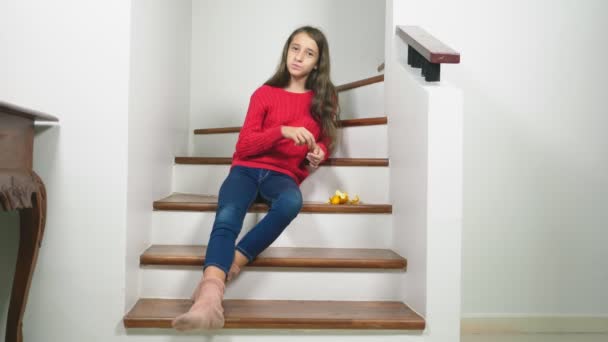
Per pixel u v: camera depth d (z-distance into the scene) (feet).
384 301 4.69
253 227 4.69
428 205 4.10
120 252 4.07
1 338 4.09
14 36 4.01
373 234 5.24
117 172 4.08
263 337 4.10
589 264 6.02
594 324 5.98
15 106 3.19
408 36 5.09
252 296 4.61
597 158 6.02
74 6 4.05
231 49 8.26
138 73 4.42
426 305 4.10
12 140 3.43
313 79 5.74
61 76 4.04
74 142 4.06
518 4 5.98
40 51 4.02
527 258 6.01
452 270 4.10
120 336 4.07
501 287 6.00
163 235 5.12
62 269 4.05
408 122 4.81
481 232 5.99
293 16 8.35
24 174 3.57
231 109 8.26
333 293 4.66
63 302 4.05
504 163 6.01
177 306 4.36
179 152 6.91
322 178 5.72
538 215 6.02
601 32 6.03
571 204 6.02
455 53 4.30
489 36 5.96
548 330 5.98
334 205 5.17
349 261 4.58
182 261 4.52
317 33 5.64
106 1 4.07
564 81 6.02
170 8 6.06
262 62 8.32
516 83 5.99
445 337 4.10
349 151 6.29
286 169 5.23
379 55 8.47
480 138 5.99
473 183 5.99
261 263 4.52
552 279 6.02
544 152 6.02
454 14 5.93
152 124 5.05
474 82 5.98
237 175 5.01
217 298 3.68
